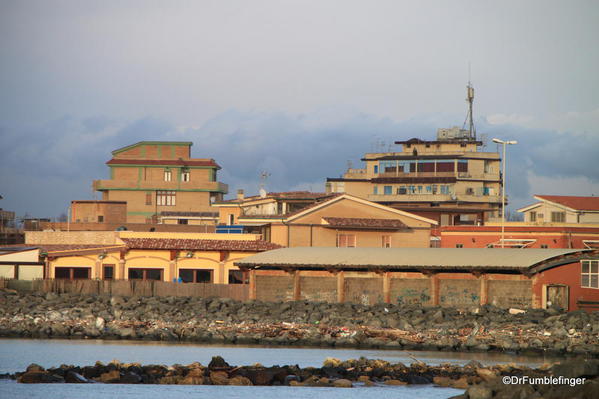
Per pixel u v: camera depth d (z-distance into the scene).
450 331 171.38
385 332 171.62
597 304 189.38
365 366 128.88
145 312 196.25
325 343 164.50
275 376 119.12
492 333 168.12
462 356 150.12
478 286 196.12
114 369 121.69
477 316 183.00
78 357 144.50
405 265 198.50
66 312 195.38
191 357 145.75
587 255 191.62
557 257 190.12
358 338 163.38
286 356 148.50
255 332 172.88
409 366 134.00
